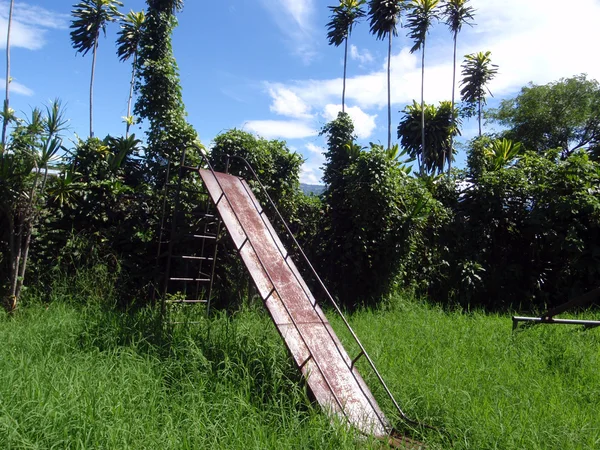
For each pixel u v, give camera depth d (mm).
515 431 4391
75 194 9461
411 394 5426
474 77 39688
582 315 11062
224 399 4605
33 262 9008
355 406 5090
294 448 4016
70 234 9281
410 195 13164
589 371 6566
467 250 14203
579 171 13711
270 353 5828
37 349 5656
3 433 3516
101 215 9766
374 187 11859
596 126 36375
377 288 12031
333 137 14492
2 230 8742
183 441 3777
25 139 8000
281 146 12008
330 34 34250
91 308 7906
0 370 4633
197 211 10250
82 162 9922
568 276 13742
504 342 7848
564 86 36938
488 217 14406
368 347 7070
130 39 31984
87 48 33219
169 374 5309
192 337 6445
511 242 14586
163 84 12750
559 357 7109
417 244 13516
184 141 10648
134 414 4082
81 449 3506
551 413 4891
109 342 6137
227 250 10445
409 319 9836
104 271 9023
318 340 5848
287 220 11906
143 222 10164
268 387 5250
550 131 36969
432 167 36781
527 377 6141
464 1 37219
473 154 15469
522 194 14445
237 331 6684
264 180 11156
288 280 6582
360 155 12570
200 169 7582
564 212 13453
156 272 9703
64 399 4043
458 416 4742
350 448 4051
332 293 12422
